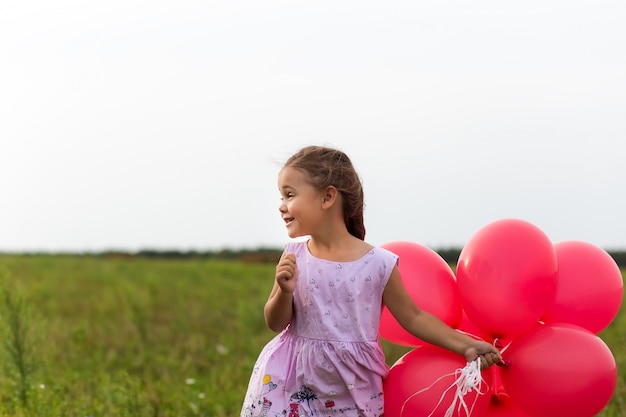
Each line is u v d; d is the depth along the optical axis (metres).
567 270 3.49
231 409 5.50
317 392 3.36
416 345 3.65
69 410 5.16
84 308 11.07
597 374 3.24
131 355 7.65
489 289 3.32
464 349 3.29
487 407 3.46
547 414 3.29
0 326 5.90
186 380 6.27
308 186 3.37
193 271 16.19
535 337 3.34
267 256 21.67
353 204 3.46
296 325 3.45
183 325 9.37
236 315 10.22
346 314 3.37
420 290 3.46
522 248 3.35
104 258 20.59
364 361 3.36
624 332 8.09
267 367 3.41
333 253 3.44
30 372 5.68
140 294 11.42
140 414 5.28
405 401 3.34
